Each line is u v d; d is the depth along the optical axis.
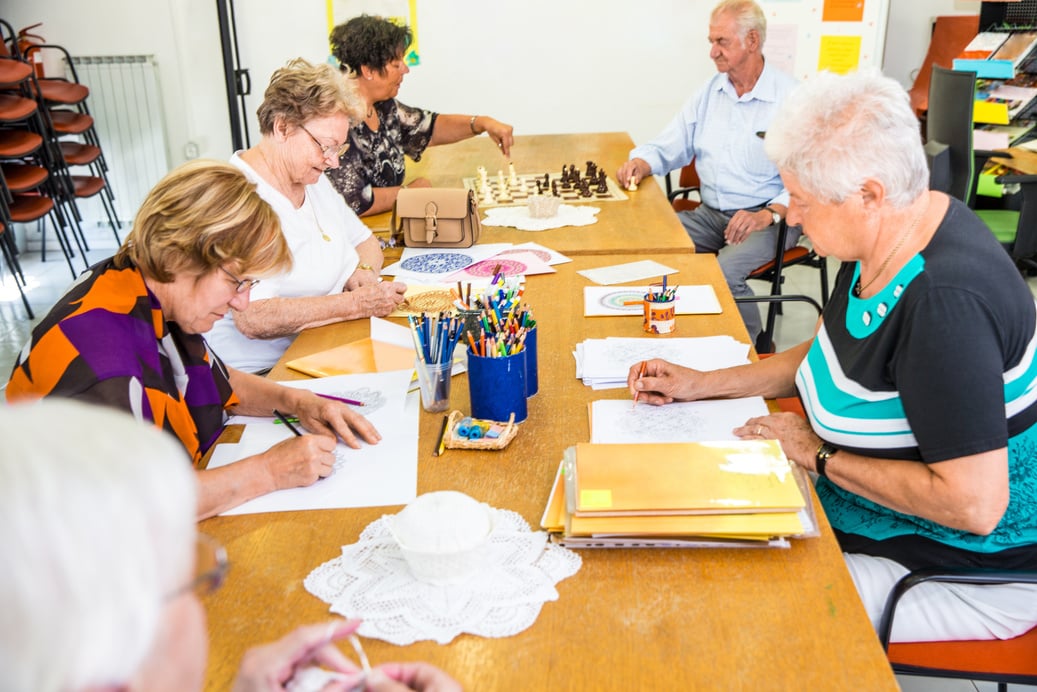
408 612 1.03
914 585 1.34
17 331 4.09
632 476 1.19
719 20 3.33
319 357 1.77
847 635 0.98
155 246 1.24
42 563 0.44
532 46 5.16
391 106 3.30
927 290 1.21
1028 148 4.12
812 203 1.31
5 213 4.03
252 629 1.01
